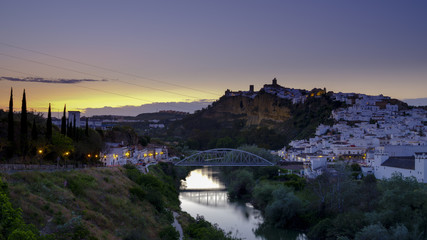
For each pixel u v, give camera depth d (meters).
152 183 140.50
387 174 184.50
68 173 101.31
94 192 96.44
